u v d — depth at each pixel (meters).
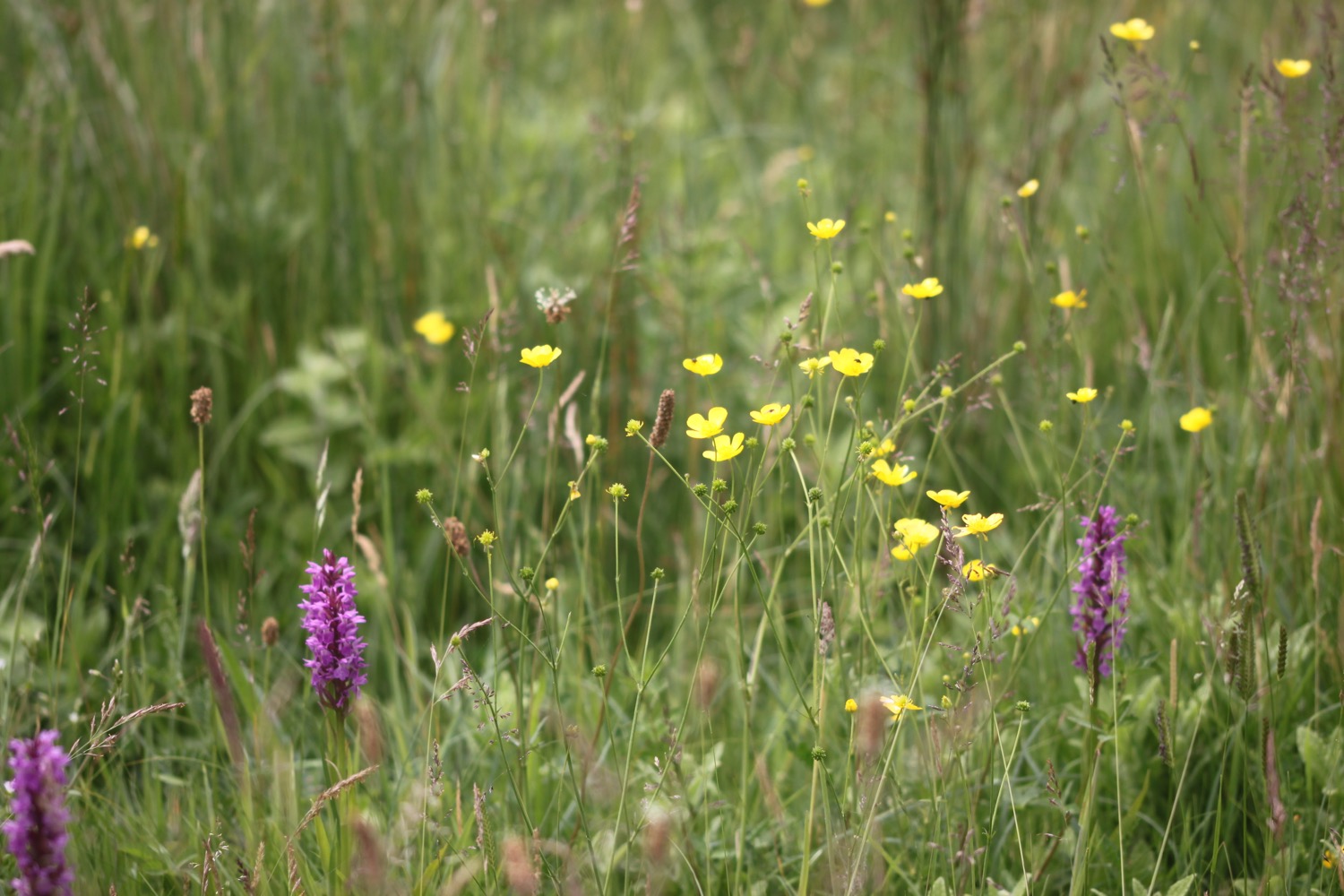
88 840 1.96
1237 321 3.00
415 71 3.67
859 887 1.75
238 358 3.27
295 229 3.42
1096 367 3.23
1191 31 4.41
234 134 3.55
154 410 3.16
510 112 4.42
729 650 2.52
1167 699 2.24
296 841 1.84
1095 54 4.09
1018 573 2.64
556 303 2.21
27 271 3.20
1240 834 2.13
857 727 1.85
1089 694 2.05
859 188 3.73
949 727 1.85
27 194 3.20
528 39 4.95
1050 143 3.70
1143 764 2.23
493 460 2.77
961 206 3.28
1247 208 2.83
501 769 2.13
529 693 2.32
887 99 4.46
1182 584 2.51
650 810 1.83
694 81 5.09
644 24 5.32
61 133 3.28
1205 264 3.46
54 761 1.46
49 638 2.49
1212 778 2.18
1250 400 2.62
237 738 1.90
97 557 2.73
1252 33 4.34
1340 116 2.45
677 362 3.17
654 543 2.97
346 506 3.05
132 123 3.33
